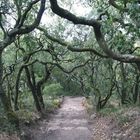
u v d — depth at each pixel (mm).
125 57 8258
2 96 15953
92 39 24469
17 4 13500
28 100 27000
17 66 24141
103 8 9750
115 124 17391
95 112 26234
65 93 58438
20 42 21969
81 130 19219
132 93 26156
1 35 19578
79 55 28781
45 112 26906
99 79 30375
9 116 15781
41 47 21578
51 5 7941
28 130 17141
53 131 18781
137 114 17266
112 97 32781
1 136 13266
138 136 13289
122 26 8680
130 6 7371
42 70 28266
